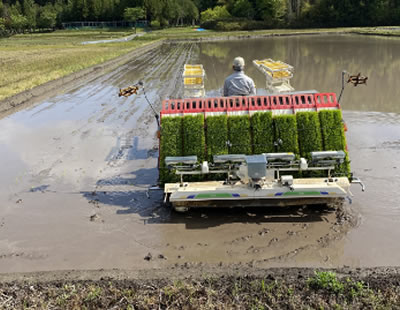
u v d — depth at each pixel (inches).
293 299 206.4
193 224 304.3
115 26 4163.4
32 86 916.0
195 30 3582.7
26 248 281.0
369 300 202.2
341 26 3339.1
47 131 588.1
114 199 354.0
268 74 668.1
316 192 292.8
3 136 569.0
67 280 234.5
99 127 597.6
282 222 300.8
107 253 270.7
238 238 281.3
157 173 409.4
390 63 1135.6
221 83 912.9
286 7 3560.5
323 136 331.9
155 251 270.4
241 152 334.3
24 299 218.8
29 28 4015.8
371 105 652.1
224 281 224.8
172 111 348.5
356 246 265.7
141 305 207.6
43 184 392.8
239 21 3585.1
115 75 1178.6
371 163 402.6
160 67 1320.1
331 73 997.2
